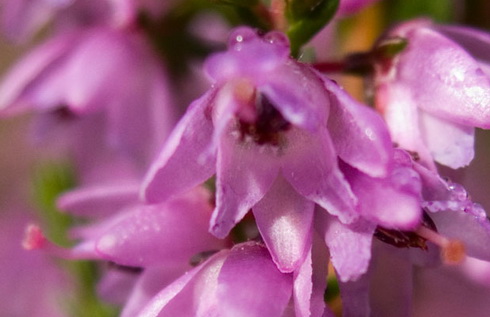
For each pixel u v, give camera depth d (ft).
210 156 0.19
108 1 0.25
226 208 0.19
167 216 0.20
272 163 0.19
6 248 0.30
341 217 0.19
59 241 0.24
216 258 0.20
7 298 0.29
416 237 0.19
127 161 0.26
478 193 0.25
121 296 0.23
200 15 0.24
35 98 0.25
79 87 0.24
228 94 0.19
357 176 0.19
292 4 0.20
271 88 0.18
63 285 0.27
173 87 0.25
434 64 0.20
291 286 0.19
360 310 0.19
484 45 0.21
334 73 0.21
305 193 0.19
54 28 0.26
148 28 0.25
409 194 0.19
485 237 0.19
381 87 0.20
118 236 0.20
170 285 0.19
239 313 0.19
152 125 0.25
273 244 0.19
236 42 0.19
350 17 0.23
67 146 0.26
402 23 0.21
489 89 0.20
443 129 0.20
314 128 0.18
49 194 0.24
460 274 0.22
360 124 0.18
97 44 0.25
